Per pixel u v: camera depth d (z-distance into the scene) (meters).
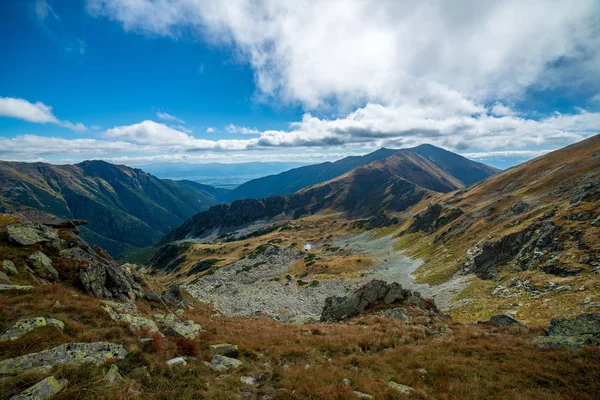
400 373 17.31
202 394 12.76
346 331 28.09
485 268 68.75
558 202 81.06
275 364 18.83
